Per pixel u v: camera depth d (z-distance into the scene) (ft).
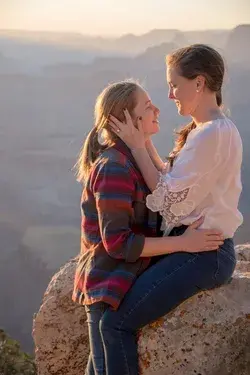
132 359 10.32
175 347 10.51
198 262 10.26
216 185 10.27
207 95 10.46
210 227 10.29
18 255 379.96
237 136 10.37
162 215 10.37
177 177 10.21
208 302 10.71
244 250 15.05
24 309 312.50
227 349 10.59
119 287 10.20
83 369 12.86
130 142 10.68
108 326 10.23
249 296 11.01
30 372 25.55
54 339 12.89
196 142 10.15
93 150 10.99
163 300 10.19
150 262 10.75
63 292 12.86
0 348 26.09
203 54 10.27
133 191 10.44
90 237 10.74
